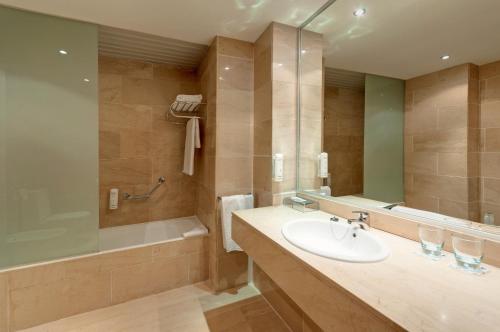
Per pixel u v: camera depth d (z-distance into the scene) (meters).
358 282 0.73
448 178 1.00
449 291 0.68
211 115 2.06
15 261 1.56
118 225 2.45
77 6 1.51
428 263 0.85
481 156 0.90
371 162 1.35
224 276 2.01
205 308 1.77
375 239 1.05
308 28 1.72
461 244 0.83
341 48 1.52
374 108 1.33
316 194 1.71
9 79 1.53
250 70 2.03
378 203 1.30
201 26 1.76
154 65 2.54
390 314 0.58
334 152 1.58
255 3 1.48
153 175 2.58
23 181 1.57
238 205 1.93
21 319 1.52
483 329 0.53
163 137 2.61
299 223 1.32
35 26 1.58
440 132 1.03
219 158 1.95
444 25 1.01
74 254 1.70
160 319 1.65
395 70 1.21
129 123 2.46
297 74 1.80
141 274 1.89
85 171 1.73
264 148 1.85
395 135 1.22
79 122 1.70
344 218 1.42
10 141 1.54
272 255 1.10
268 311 1.75
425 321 0.55
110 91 2.38
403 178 1.18
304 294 0.88
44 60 1.61
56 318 1.61
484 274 0.77
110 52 2.28
